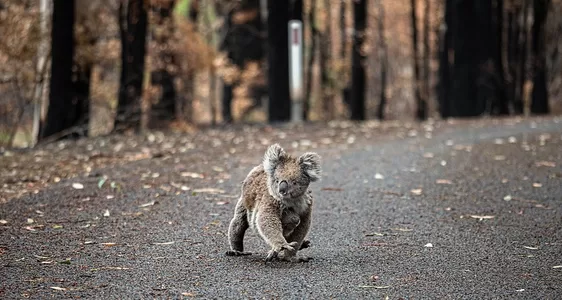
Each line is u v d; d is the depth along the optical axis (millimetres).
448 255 9086
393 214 11398
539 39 39406
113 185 13023
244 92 47906
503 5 44219
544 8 39188
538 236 10125
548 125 24312
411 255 9062
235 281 7844
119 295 7312
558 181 14016
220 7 43500
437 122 26906
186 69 32000
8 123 28109
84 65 24078
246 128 24891
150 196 12320
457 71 38125
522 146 18438
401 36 60375
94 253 8938
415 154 17219
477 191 13156
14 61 22906
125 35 25594
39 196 12219
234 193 12719
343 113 51594
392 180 14062
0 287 7500
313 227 10578
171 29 29453
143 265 8438
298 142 19672
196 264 8508
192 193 12586
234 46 45906
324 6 49562
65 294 7320
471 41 37750
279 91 30922
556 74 52469
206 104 49281
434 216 11281
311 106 53375
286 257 8414
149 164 15625
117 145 19312
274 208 8258
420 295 7453
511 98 44188
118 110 24719
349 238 9953
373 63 63688
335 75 50062
